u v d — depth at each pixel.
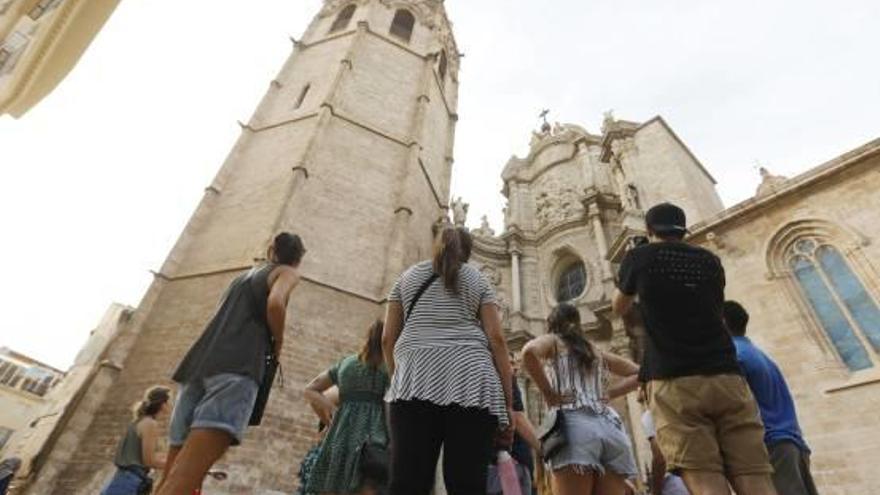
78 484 12.52
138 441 5.79
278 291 3.60
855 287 12.21
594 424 3.95
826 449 10.73
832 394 11.23
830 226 13.12
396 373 2.63
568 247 28.41
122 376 14.72
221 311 3.70
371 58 27.12
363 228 19.92
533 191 34.31
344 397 4.38
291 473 13.18
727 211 15.09
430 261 3.17
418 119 25.78
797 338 12.37
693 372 2.89
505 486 3.91
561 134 36.47
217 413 3.07
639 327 3.58
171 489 2.77
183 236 18.34
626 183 22.86
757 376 4.65
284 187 19.02
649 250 3.42
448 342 2.65
